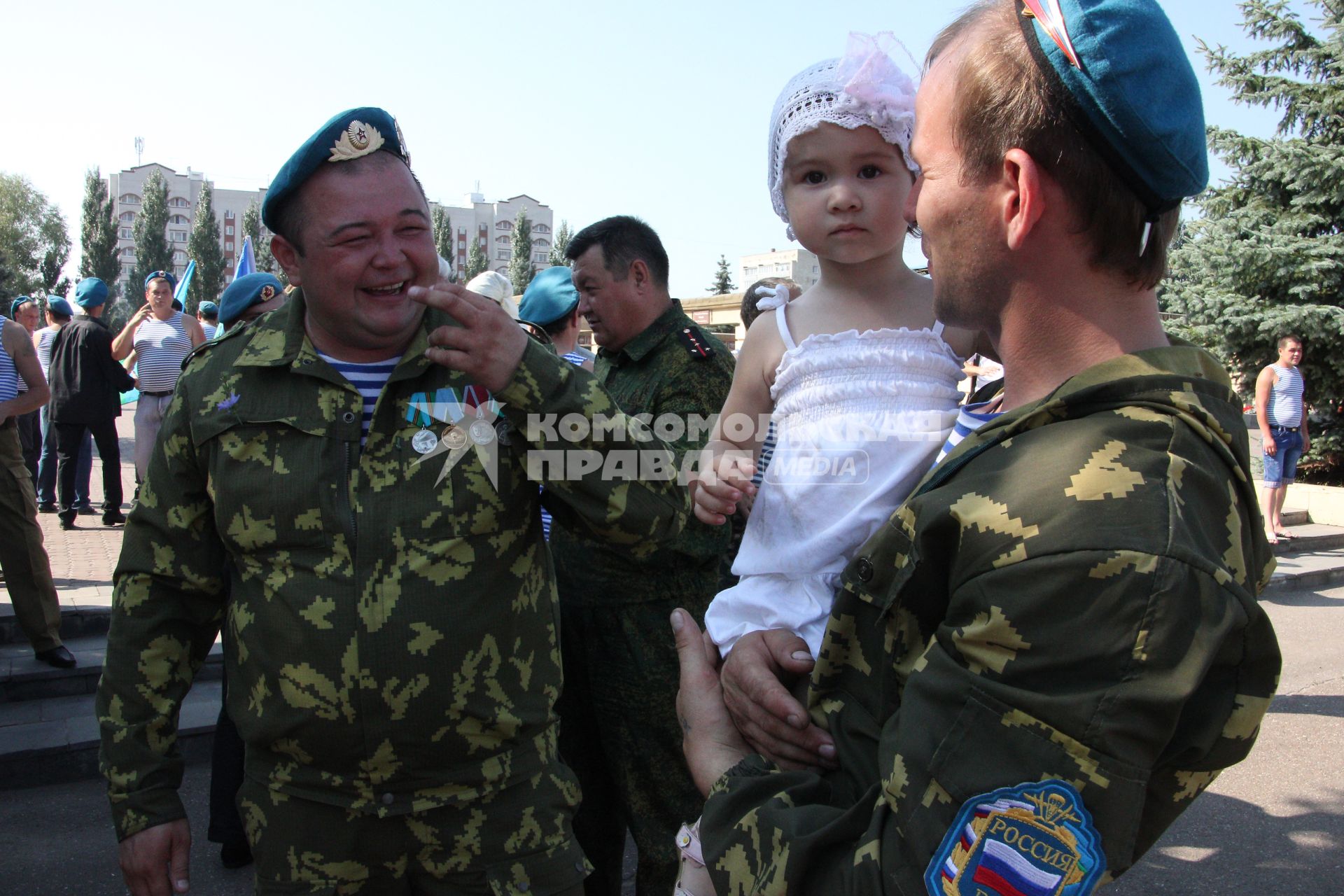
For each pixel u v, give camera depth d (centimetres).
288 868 172
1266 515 880
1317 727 457
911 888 76
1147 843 79
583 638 265
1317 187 1088
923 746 77
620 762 260
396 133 172
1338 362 1054
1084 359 85
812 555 132
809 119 140
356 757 167
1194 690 68
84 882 310
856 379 138
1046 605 72
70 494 753
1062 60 77
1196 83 80
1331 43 1125
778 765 107
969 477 84
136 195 10044
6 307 2881
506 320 157
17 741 383
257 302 358
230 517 170
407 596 165
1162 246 83
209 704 432
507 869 174
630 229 275
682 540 254
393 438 170
